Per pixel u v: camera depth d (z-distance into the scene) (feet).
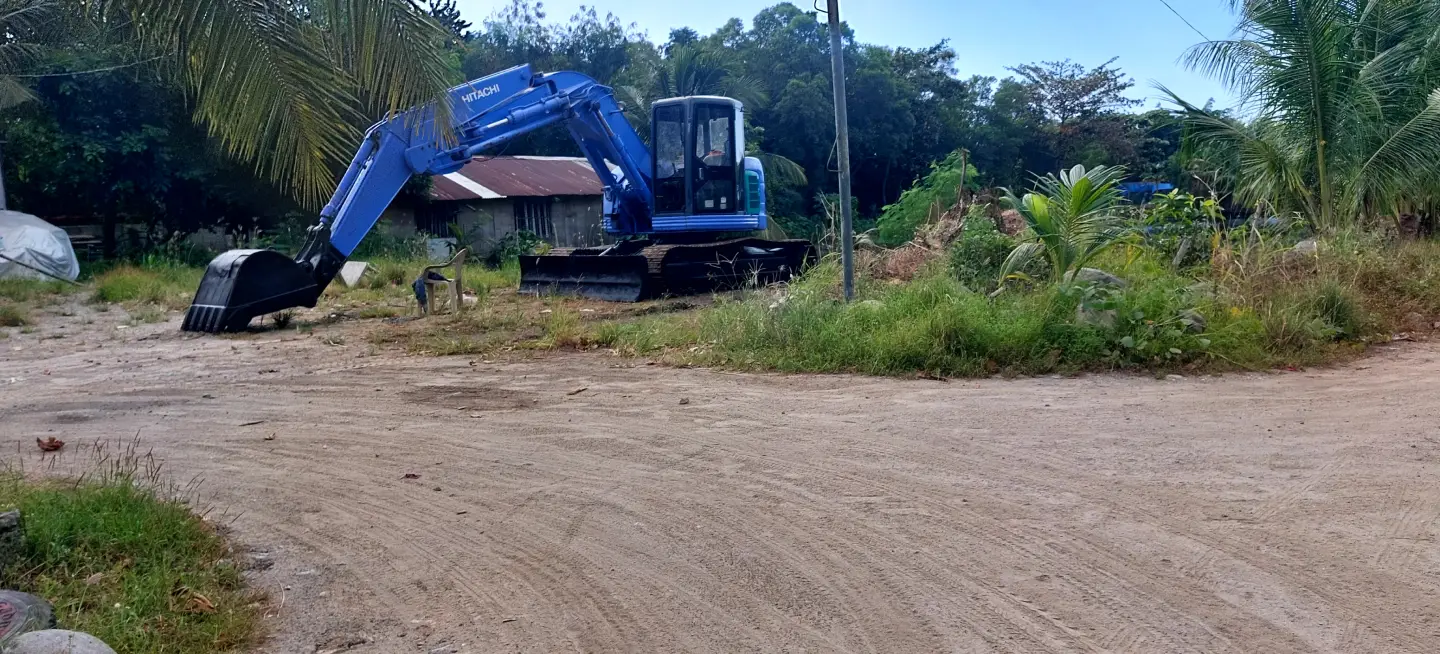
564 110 55.52
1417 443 21.35
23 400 29.50
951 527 17.11
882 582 15.01
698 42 152.15
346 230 46.68
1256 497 18.13
